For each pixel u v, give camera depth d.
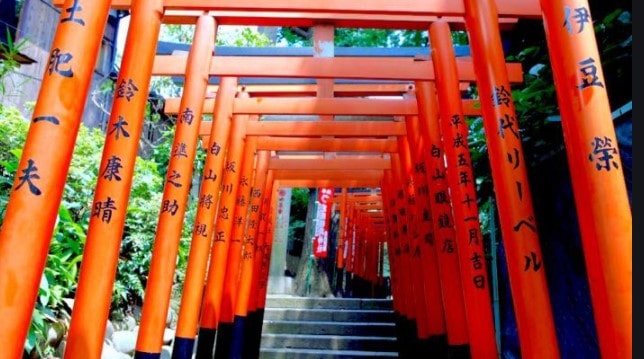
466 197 3.73
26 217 2.09
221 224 5.98
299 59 4.93
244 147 6.78
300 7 3.84
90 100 11.36
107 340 5.81
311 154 9.07
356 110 5.87
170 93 11.48
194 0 3.75
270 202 8.45
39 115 2.23
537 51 5.01
